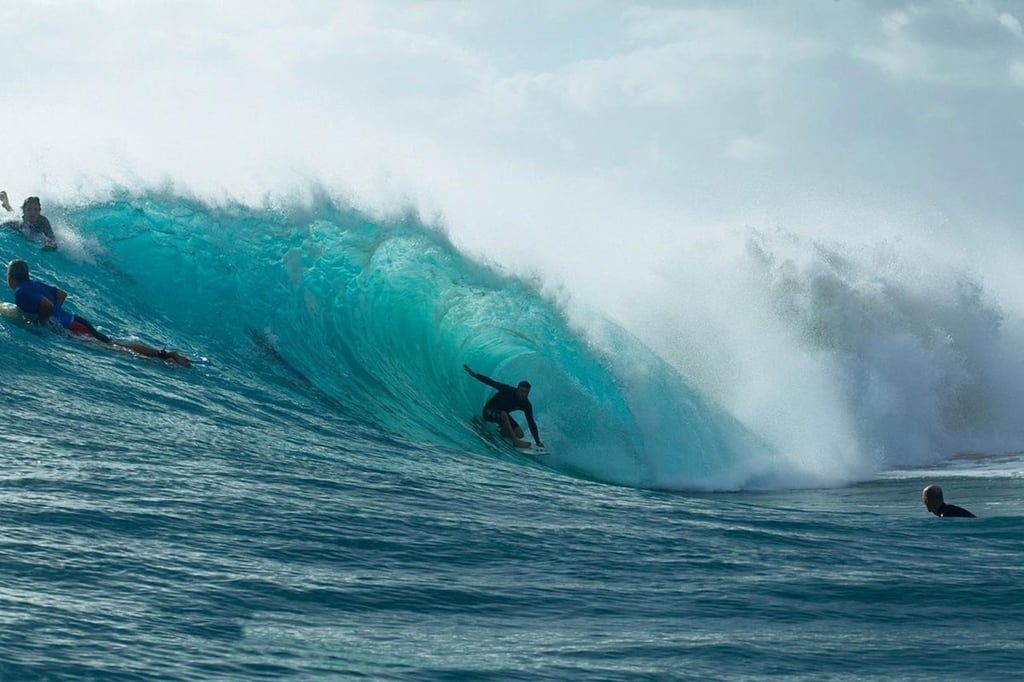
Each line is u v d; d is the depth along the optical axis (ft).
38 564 79.41
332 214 245.65
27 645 61.87
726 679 70.18
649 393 229.86
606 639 77.92
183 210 234.17
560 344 233.96
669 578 98.78
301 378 197.26
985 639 82.53
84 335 178.29
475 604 85.25
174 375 173.37
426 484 137.90
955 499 184.44
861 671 73.56
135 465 118.42
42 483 104.22
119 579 78.79
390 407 197.36
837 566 107.24
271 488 117.80
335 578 87.45
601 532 117.08
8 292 187.62
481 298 241.14
